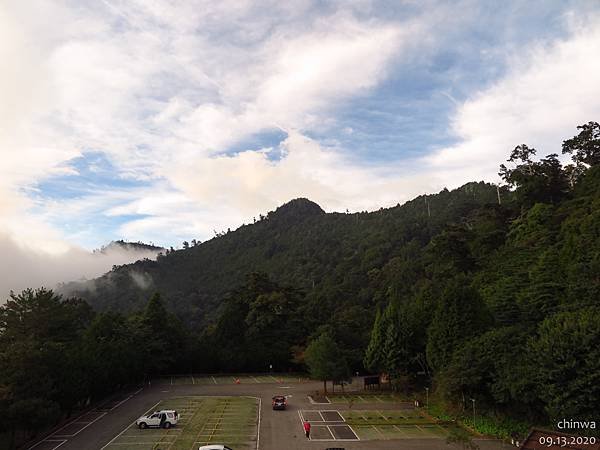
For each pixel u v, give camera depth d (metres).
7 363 40.53
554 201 91.06
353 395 62.81
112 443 38.59
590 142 95.06
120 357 63.94
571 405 31.08
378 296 117.81
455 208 176.75
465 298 51.00
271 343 93.50
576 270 48.09
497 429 39.56
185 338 95.56
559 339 32.97
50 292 62.03
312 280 166.38
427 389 54.72
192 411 51.94
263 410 52.28
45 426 39.47
